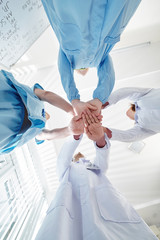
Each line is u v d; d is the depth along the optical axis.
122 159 2.56
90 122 0.95
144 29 2.17
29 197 1.76
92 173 1.27
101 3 0.51
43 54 2.13
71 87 0.92
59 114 2.44
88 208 0.86
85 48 0.74
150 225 2.35
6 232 1.14
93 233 0.70
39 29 1.45
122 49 2.44
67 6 0.51
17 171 1.67
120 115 2.52
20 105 0.72
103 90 0.90
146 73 2.45
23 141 0.78
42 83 2.41
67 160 1.28
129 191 2.51
